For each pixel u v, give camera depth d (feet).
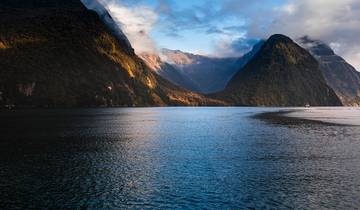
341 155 205.98
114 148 228.02
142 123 439.22
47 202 121.19
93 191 133.18
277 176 156.46
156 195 129.18
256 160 190.60
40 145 233.14
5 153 202.80
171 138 284.00
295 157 199.52
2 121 414.41
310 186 141.08
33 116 523.29
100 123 419.74
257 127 389.19
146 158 194.90
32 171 161.17
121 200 123.75
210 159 193.06
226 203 121.49
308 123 449.89
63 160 186.09
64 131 316.40
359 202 122.93
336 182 146.92
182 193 131.54
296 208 117.39
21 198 124.77
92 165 175.32
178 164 179.73
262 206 118.93
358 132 331.36
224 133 324.19
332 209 116.57
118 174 157.99
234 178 152.66
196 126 404.36
